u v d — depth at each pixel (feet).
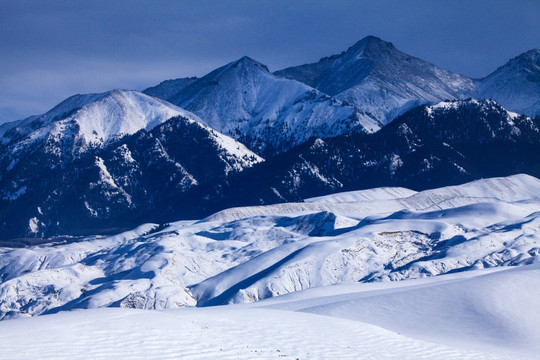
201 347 156.46
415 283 352.90
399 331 230.89
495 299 253.44
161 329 165.89
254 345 164.45
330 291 360.07
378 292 310.45
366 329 195.83
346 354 166.81
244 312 216.33
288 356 158.30
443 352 182.09
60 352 141.69
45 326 158.51
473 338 223.71
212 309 256.73
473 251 533.96
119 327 162.81
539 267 295.48
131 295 533.96
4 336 148.66
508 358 188.14
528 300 253.85
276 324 191.72
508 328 231.71
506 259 504.02
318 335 182.91
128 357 143.54
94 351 144.66
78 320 166.71
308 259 555.28
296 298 351.25
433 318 244.83
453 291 265.13
